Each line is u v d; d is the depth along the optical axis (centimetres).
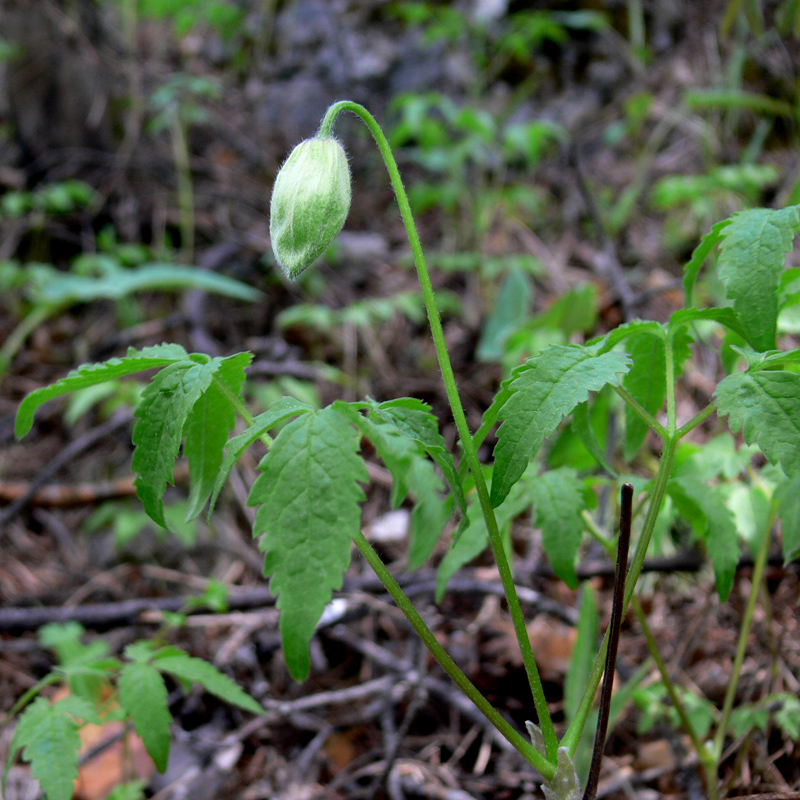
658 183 92
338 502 31
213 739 47
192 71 119
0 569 59
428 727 48
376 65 114
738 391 33
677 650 48
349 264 93
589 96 107
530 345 60
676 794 43
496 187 90
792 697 40
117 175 98
